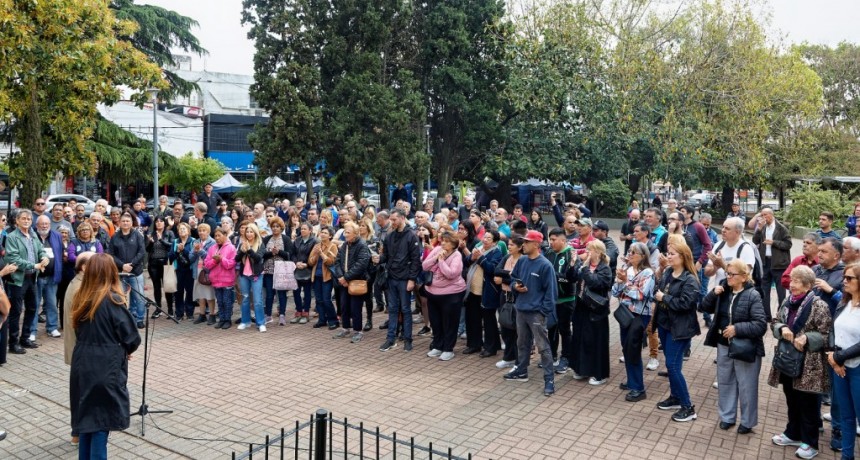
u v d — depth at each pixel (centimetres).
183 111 4400
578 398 723
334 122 2181
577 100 2558
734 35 2523
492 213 1319
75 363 495
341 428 632
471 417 662
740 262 602
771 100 2728
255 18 2231
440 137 2762
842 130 3700
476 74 2681
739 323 595
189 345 963
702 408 690
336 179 2412
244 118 4222
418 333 1043
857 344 507
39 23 1348
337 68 2264
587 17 2584
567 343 826
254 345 963
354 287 970
